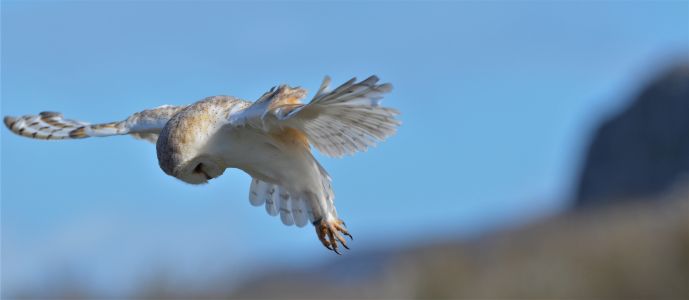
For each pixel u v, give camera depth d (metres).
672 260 17.47
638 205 28.69
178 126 5.90
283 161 5.95
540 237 22.12
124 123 6.98
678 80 45.03
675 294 17.16
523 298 17.75
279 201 6.80
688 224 17.75
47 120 7.36
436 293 18.22
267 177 6.06
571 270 18.11
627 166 43.91
